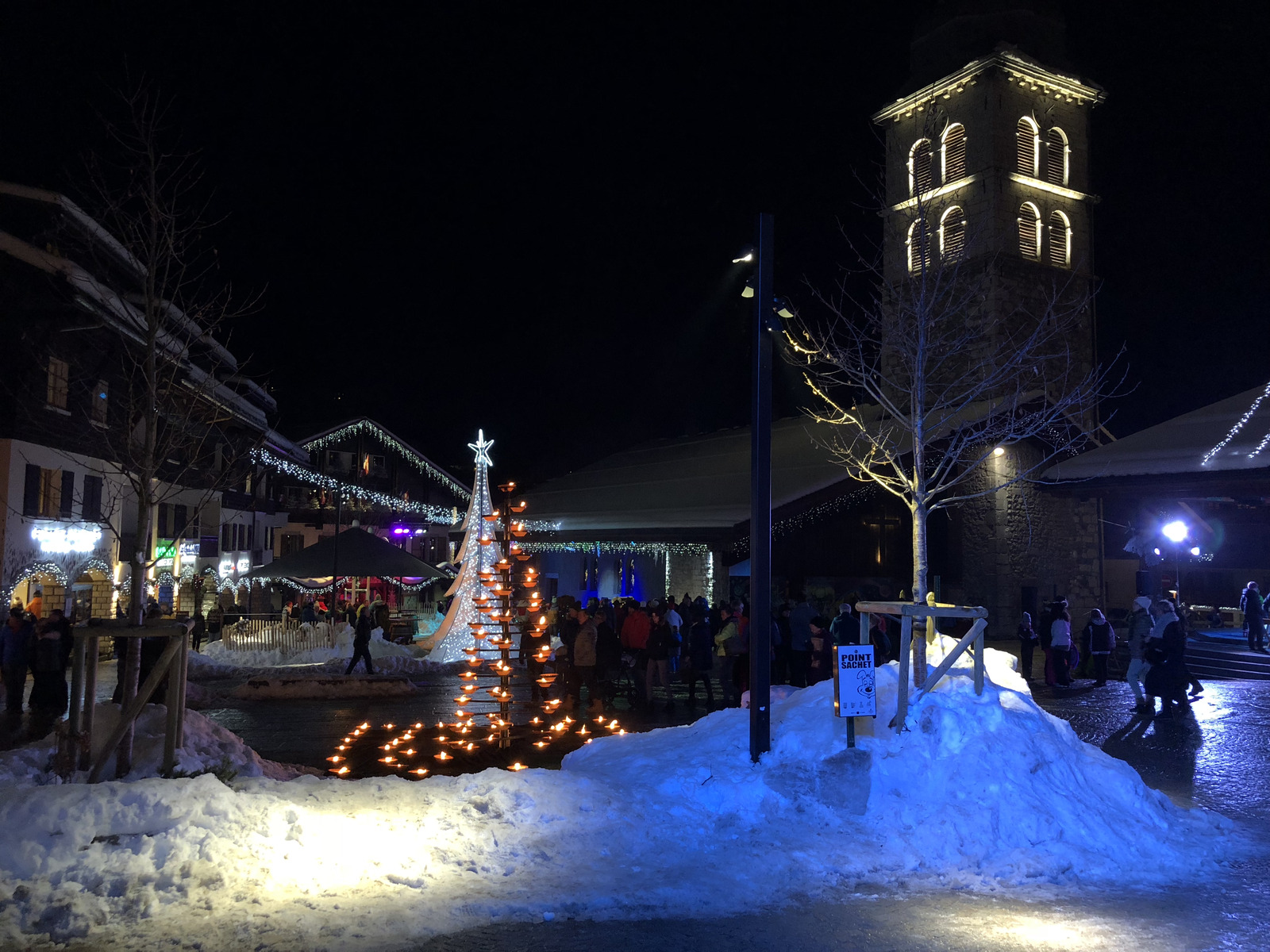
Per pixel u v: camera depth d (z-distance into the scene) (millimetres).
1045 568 29750
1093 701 15523
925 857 6789
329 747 11906
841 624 14969
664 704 15758
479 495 22219
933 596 10438
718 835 7211
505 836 6910
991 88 35250
